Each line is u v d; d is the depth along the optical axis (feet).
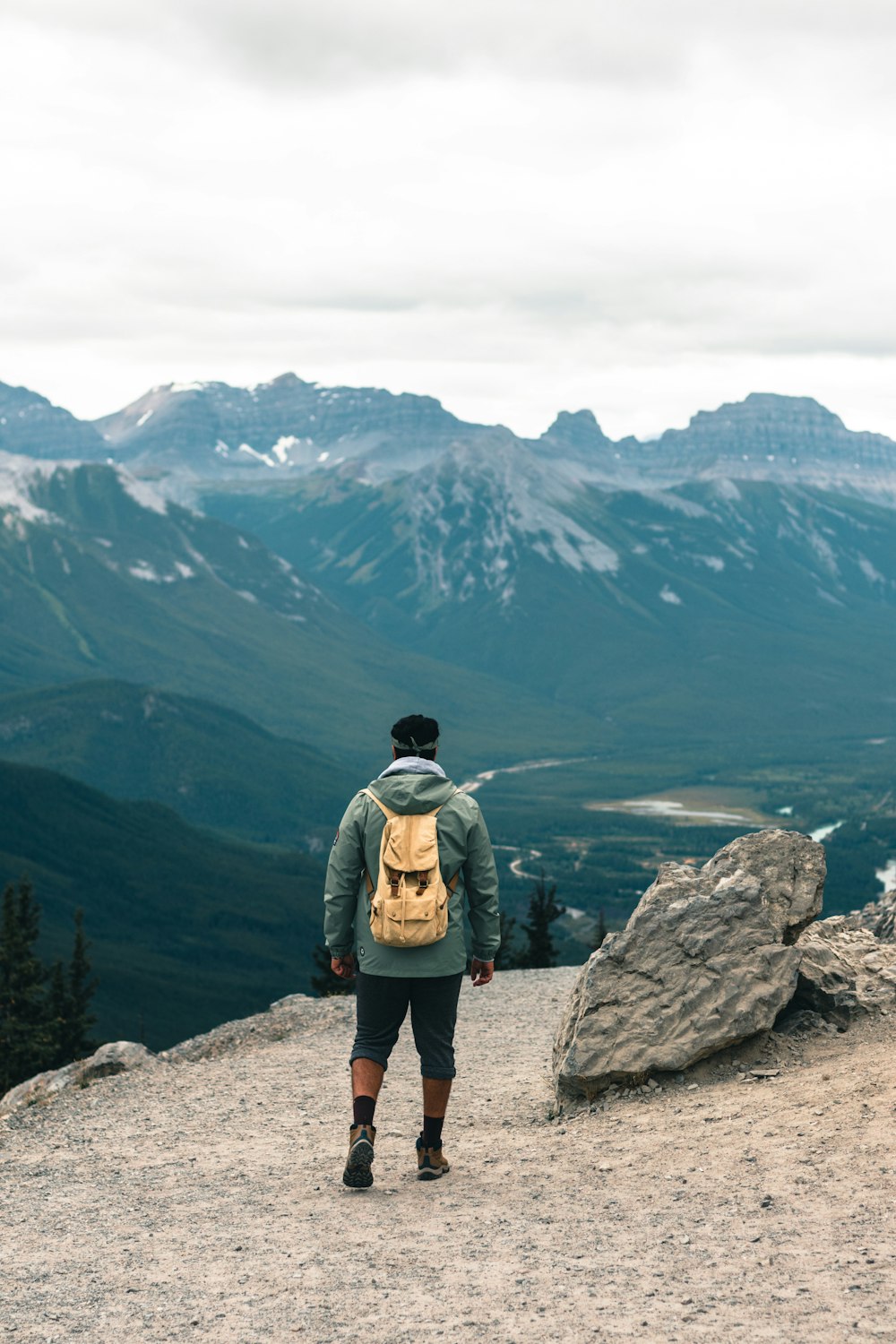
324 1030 62.44
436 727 29.60
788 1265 20.13
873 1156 25.35
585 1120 35.35
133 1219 28.14
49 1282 23.36
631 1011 38.06
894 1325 17.26
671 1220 23.57
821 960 41.55
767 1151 27.48
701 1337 17.65
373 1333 19.13
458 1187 28.37
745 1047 37.52
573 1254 22.11
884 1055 35.04
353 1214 26.53
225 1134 38.81
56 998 212.02
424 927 27.30
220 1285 22.27
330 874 28.60
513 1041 56.18
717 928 39.42
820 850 43.65
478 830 28.53
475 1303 20.06
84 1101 46.24
